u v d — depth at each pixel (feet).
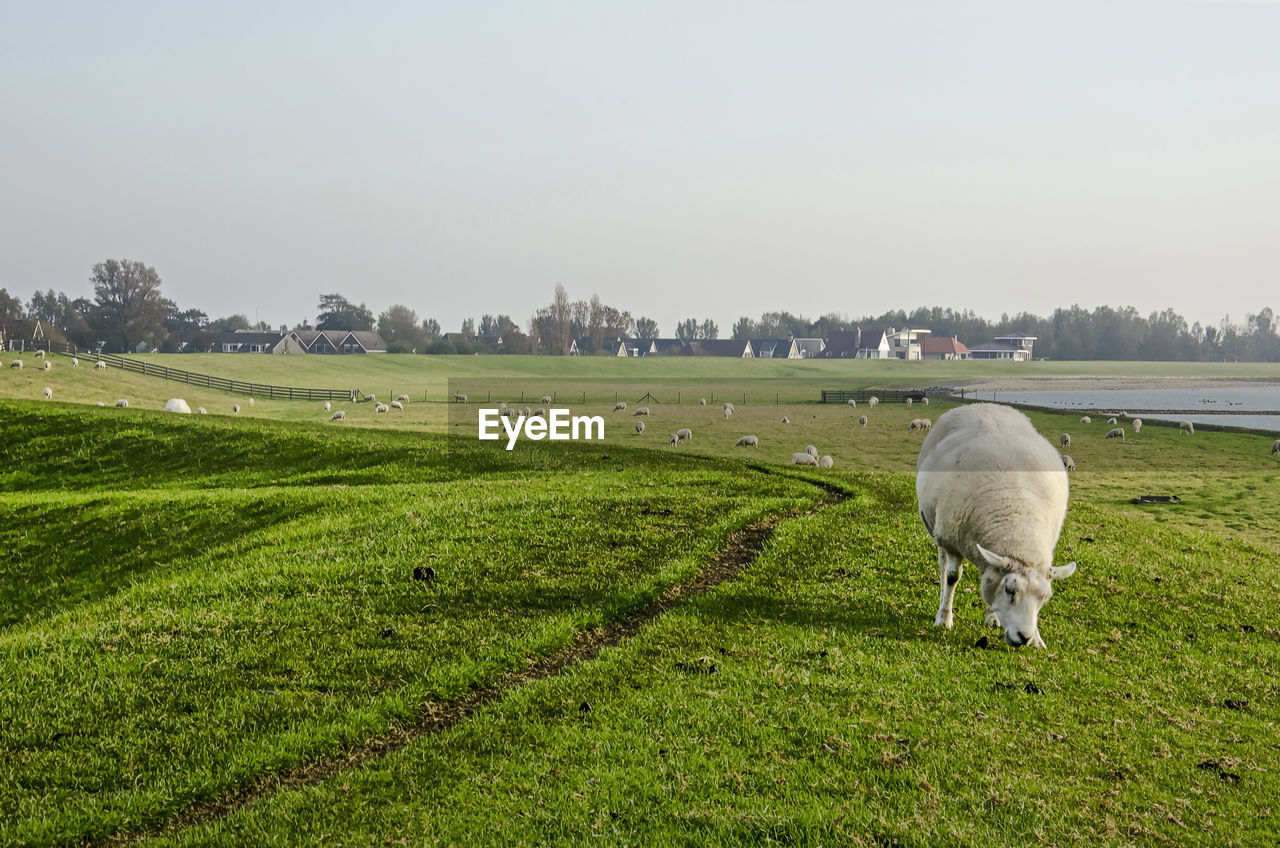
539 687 35.27
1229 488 136.36
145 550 67.15
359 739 31.91
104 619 44.45
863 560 54.29
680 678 36.01
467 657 38.22
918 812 25.63
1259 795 28.09
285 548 55.26
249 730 32.22
